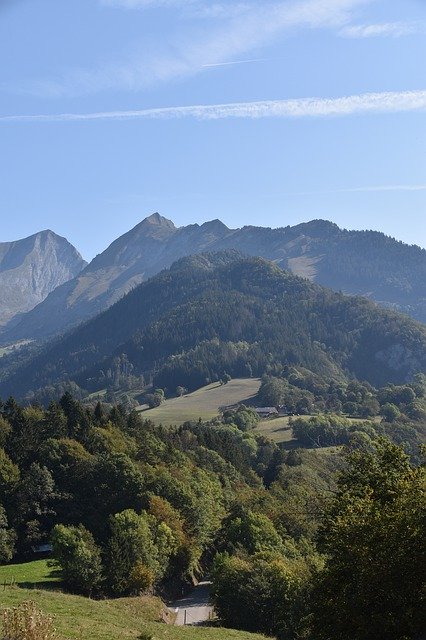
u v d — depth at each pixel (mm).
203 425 192375
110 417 122438
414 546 24250
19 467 93125
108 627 28859
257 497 104438
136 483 85938
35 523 81312
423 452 32656
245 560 71938
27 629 18188
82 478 89438
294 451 150750
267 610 58594
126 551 68000
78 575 62531
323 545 30188
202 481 106688
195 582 87750
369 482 31891
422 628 23406
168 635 32188
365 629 24484
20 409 106562
